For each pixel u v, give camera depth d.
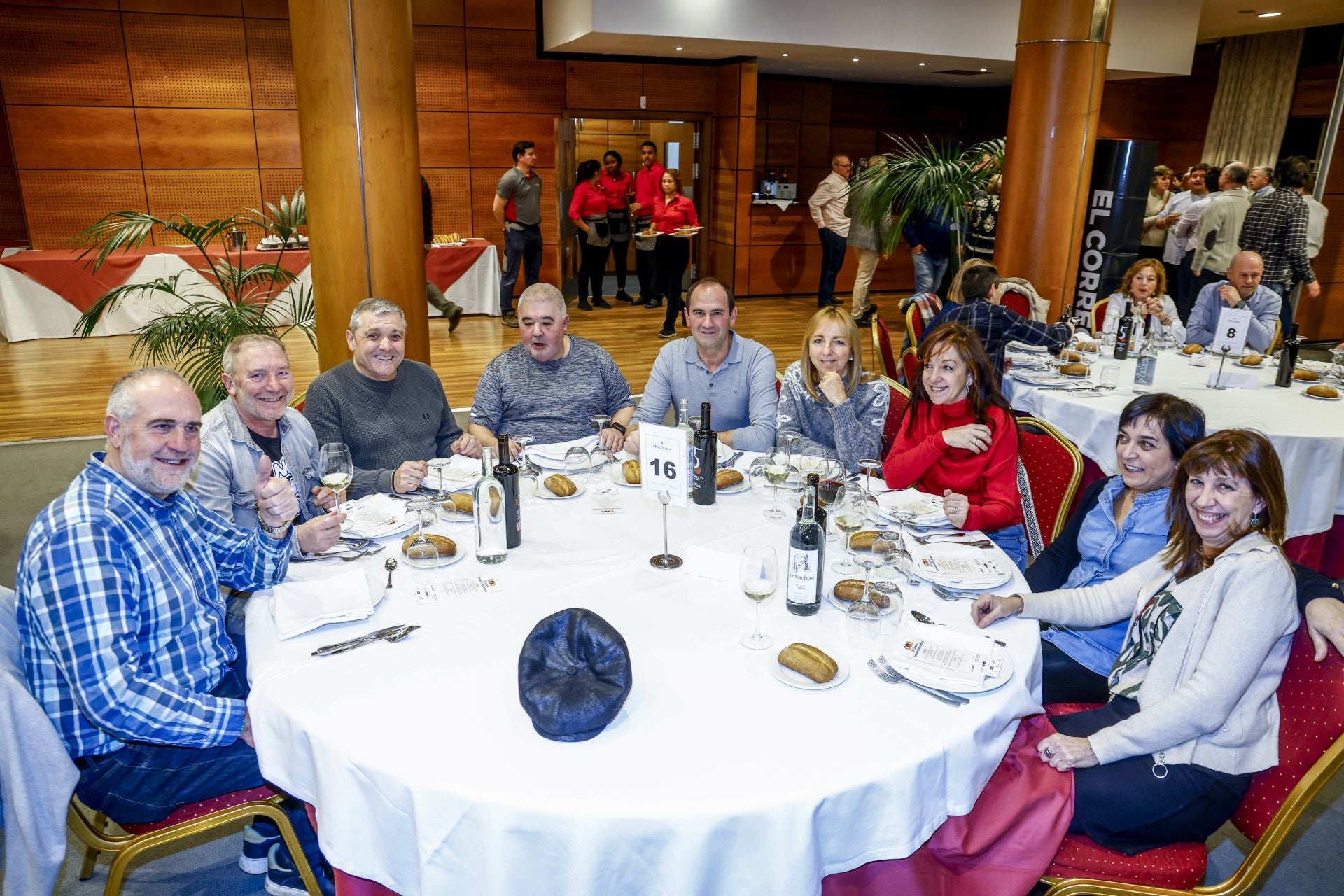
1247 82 9.20
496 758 1.29
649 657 1.55
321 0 3.74
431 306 8.34
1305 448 3.02
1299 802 1.50
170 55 7.90
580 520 2.16
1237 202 6.61
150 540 1.66
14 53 7.54
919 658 1.55
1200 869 1.58
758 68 9.33
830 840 1.28
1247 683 1.54
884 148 11.15
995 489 2.41
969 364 2.46
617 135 11.06
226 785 1.69
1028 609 1.83
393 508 2.16
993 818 1.52
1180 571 1.76
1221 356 3.86
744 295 9.74
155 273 7.38
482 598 1.76
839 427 2.63
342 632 1.63
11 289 7.08
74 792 1.62
